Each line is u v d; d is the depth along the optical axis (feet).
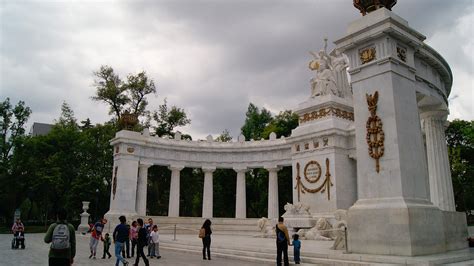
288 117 203.21
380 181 52.75
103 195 190.80
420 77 63.46
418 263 42.73
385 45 55.42
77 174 192.95
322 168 110.73
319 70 121.80
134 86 209.26
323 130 110.73
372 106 55.26
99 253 77.66
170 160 147.43
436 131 77.15
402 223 47.98
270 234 100.89
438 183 74.59
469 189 177.17
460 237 60.29
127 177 132.57
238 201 150.82
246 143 154.40
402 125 53.42
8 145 202.18
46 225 196.24
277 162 146.61
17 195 194.59
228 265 55.72
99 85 207.10
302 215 101.04
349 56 59.82
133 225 71.20
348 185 108.99
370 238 50.80
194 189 212.84
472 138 182.50
